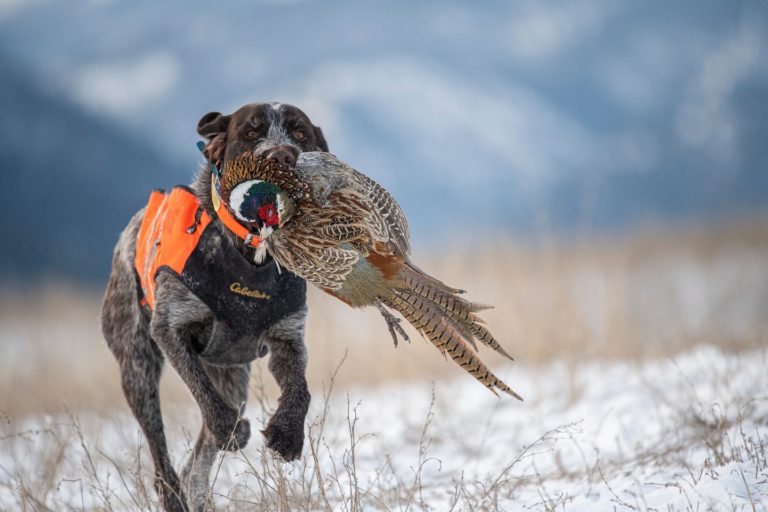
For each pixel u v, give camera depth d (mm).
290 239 15008
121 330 20266
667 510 15336
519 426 24125
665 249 53094
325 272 15031
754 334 27797
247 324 18109
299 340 18625
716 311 33875
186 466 19672
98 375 32938
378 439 23906
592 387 26266
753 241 54531
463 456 22625
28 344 49312
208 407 17938
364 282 15133
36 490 20125
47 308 62500
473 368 15805
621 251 49062
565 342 30047
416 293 15508
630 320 31891
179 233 18188
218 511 18812
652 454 19203
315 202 14797
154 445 19734
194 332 18594
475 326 15898
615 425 22188
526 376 28734
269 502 17750
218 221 17969
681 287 43844
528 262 37312
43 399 30781
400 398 28328
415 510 18078
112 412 26562
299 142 18734
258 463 21906
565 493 17531
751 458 16781
